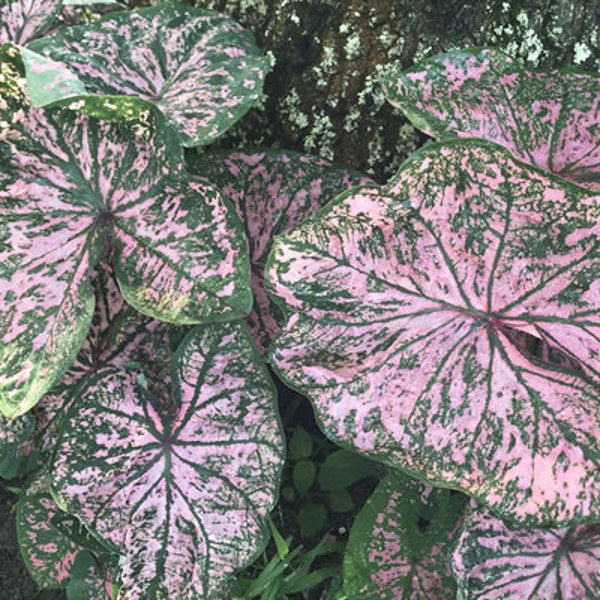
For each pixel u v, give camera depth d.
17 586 0.91
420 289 0.62
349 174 0.81
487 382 0.62
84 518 0.67
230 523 0.69
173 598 0.68
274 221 0.81
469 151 0.58
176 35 0.79
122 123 0.65
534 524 0.60
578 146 0.72
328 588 0.86
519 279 0.61
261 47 0.85
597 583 0.66
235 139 0.89
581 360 0.62
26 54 0.61
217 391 0.69
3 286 0.64
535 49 0.79
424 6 0.79
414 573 0.74
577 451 0.61
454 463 0.61
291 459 0.92
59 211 0.66
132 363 0.70
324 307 0.62
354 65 0.82
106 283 0.74
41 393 0.63
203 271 0.66
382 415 0.62
